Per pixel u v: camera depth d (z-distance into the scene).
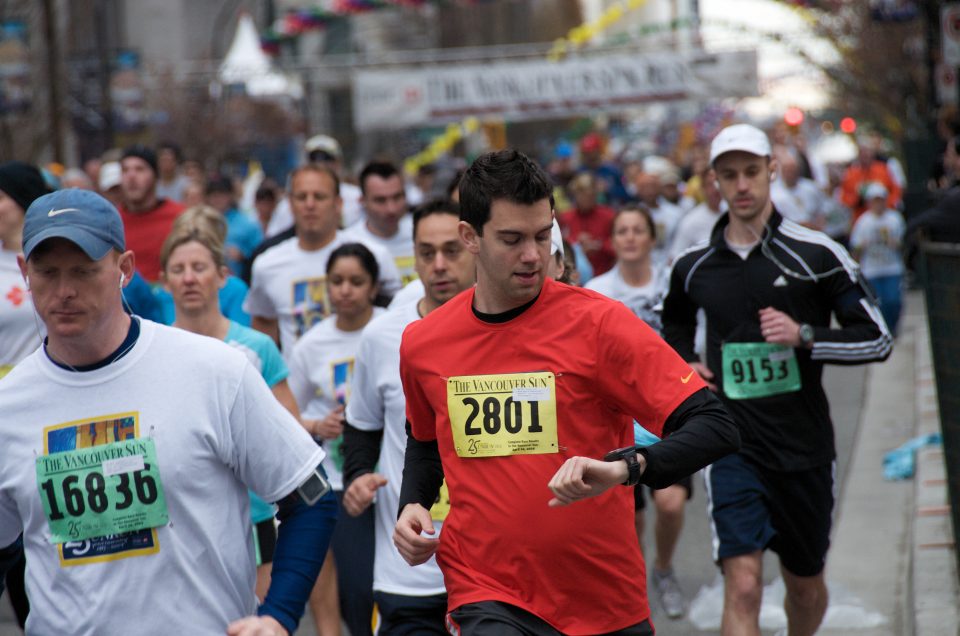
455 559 11.02
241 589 10.07
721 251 16.50
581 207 40.91
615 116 151.25
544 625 10.70
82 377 9.77
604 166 62.97
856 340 15.77
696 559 23.98
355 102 69.38
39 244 9.34
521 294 10.56
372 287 19.08
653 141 144.38
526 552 10.66
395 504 14.90
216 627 9.86
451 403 10.90
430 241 15.12
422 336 11.12
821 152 124.50
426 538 11.02
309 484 10.18
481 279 10.84
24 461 9.77
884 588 21.22
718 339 16.50
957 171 24.00
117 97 85.56
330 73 76.12
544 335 10.73
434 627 14.43
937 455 27.78
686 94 68.12
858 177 64.69
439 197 15.40
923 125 71.81
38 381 9.83
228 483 10.02
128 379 9.79
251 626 9.65
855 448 31.73
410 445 11.82
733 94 68.19
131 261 10.02
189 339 9.98
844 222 51.72
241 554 10.06
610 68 68.12
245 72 76.44
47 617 9.83
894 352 46.19
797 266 16.16
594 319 10.61
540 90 68.50
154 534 9.72
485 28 123.50
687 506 28.48
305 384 19.34
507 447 10.73
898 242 46.94
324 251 22.72
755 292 16.22
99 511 9.71
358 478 14.73
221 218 18.48
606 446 10.78
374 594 14.95
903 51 74.38
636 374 10.46
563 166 62.81
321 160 36.09
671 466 10.01
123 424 9.73
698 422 10.20
